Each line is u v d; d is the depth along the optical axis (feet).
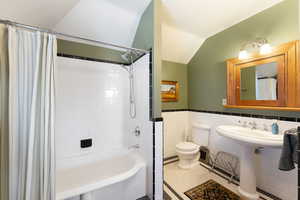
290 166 3.32
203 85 8.34
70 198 3.98
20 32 3.06
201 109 8.50
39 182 3.22
